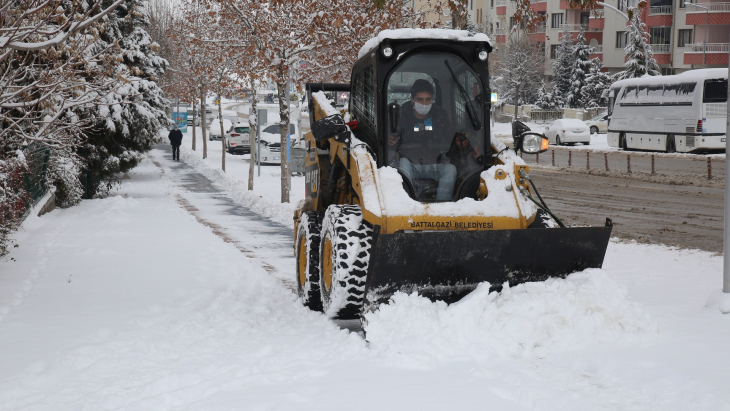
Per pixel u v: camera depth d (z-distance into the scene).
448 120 6.84
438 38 6.82
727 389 4.60
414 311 5.87
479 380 4.95
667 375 4.86
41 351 6.00
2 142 10.94
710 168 23.50
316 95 8.88
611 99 38.50
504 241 6.09
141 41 25.84
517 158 6.75
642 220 15.42
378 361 5.45
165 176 31.30
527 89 66.94
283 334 6.62
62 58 9.30
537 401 4.48
